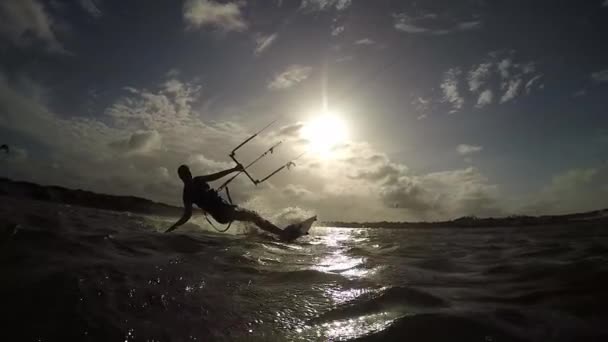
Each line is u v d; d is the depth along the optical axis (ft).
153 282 7.57
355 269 11.23
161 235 15.44
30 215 17.65
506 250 17.04
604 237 22.58
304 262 12.35
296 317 6.49
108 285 6.95
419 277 10.16
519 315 6.44
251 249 14.53
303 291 8.13
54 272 7.32
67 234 11.85
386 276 10.14
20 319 5.38
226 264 10.60
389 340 5.46
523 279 9.40
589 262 10.02
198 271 9.14
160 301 6.64
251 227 24.61
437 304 7.23
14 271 7.37
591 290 7.53
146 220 27.94
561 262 11.27
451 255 15.66
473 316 6.34
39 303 5.90
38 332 5.08
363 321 6.32
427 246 20.16
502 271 10.74
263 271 10.11
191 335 5.47
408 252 16.94
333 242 22.40
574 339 5.42
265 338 5.56
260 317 6.39
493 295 7.99
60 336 5.04
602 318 6.20
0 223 11.62
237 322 6.11
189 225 26.53
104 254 9.91
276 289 8.25
